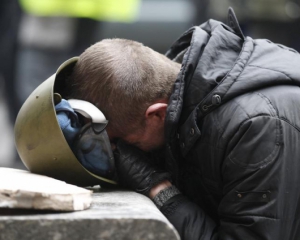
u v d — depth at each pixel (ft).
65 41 44.11
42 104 14.53
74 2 43.91
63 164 14.78
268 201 14.15
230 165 14.52
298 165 14.40
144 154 15.81
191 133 15.02
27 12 43.06
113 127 15.38
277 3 43.78
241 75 14.97
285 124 14.39
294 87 15.11
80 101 15.11
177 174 15.71
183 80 15.11
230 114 14.67
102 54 15.30
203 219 15.14
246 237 14.26
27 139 14.79
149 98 15.19
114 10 45.60
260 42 15.99
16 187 12.38
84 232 11.76
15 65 42.39
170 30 47.91
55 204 12.19
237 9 43.60
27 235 11.70
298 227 14.78
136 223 11.80
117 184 15.76
